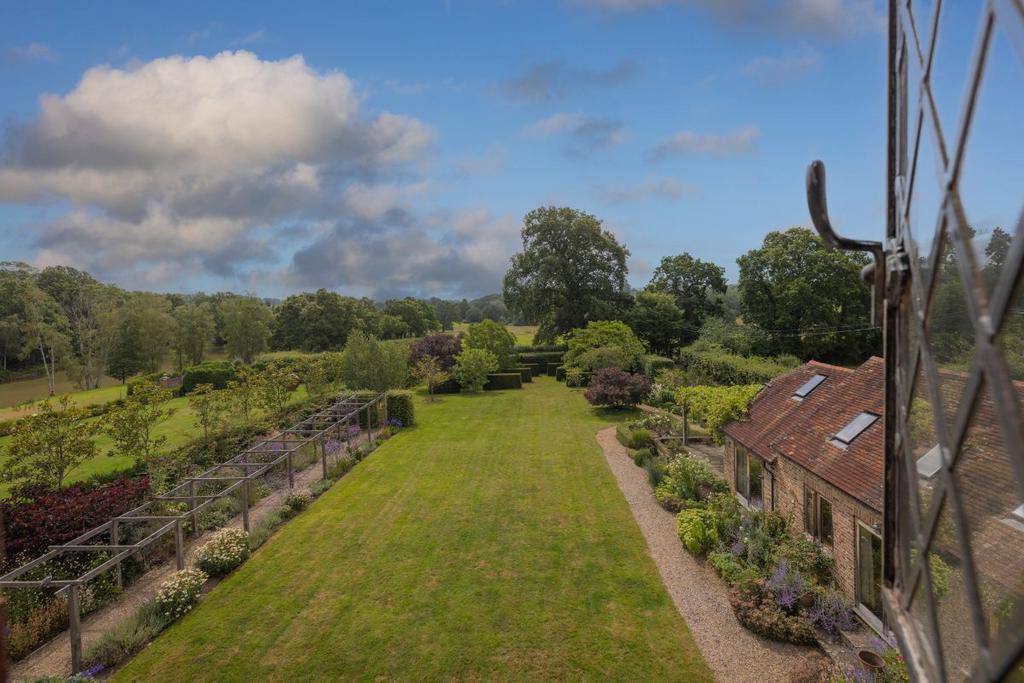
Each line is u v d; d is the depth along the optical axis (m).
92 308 62.03
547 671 9.92
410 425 31.69
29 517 13.77
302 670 10.24
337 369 38.12
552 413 34.47
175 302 94.44
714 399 19.28
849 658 9.55
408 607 12.23
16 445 16.20
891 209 2.67
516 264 58.19
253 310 72.00
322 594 12.93
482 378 43.81
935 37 1.86
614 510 17.48
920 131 2.11
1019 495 1.25
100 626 12.00
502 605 12.15
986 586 1.53
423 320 105.00
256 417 28.78
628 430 26.00
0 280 64.19
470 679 9.83
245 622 11.85
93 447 17.70
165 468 19.61
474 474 21.92
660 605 11.85
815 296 42.41
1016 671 1.35
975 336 1.49
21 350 59.62
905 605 2.76
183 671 10.30
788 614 10.83
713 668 9.75
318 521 17.58
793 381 17.58
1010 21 1.14
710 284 60.94
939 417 1.90
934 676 2.17
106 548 12.39
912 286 2.28
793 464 13.46
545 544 15.18
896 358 2.73
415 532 16.39
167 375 55.56
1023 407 1.21
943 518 1.96
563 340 53.53
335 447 25.94
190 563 14.85
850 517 10.77
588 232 57.03
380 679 9.92
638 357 43.81
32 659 10.81
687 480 18.14
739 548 13.20
